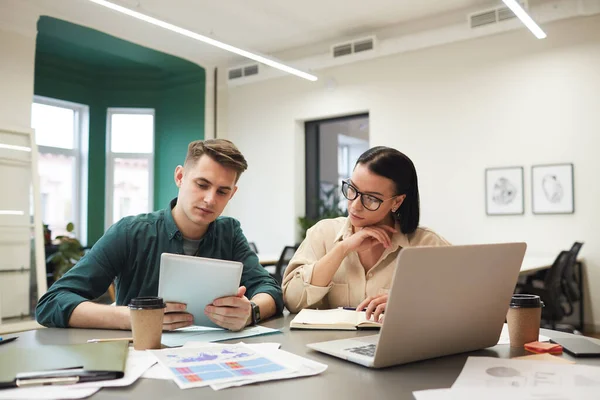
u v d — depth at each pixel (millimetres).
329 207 6797
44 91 6828
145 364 926
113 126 7613
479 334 1059
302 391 791
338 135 8484
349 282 1693
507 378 848
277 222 6957
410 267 877
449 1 5402
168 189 7465
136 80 7559
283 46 6723
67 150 7211
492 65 5438
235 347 1068
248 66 7180
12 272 4902
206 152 1523
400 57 6035
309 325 1325
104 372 824
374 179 1559
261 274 1728
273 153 7039
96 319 1307
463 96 5605
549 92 5117
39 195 5211
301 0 5355
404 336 919
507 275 1051
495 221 5387
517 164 5273
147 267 1612
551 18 5051
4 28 5070
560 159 5043
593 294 4859
